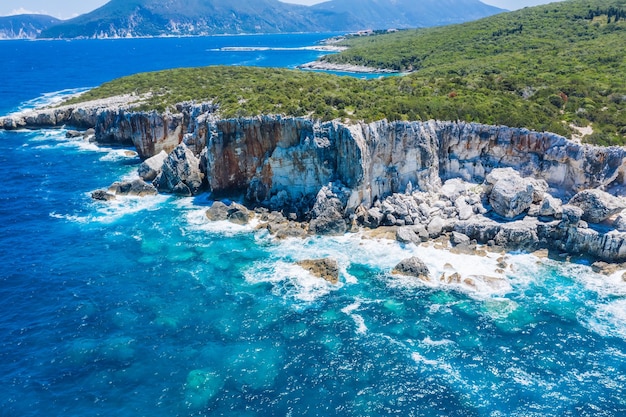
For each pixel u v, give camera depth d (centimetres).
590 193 5391
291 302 4725
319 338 4212
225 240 6003
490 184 6103
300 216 6425
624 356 3959
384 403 3519
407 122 6356
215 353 4034
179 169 7438
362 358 3969
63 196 7581
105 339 4206
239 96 8275
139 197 7456
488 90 7806
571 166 6081
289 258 5534
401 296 4800
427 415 3412
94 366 3888
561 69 9119
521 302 4678
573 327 4316
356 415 3416
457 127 6606
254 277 5159
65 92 17438
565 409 3441
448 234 5866
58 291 4934
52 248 5847
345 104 6975
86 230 6344
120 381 3728
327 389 3659
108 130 10369
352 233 6066
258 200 6825
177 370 3847
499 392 3603
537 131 6300
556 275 5088
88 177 8475
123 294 4878
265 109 6788
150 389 3647
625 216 5244
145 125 8875
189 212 6856
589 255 5338
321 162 6284
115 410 3450
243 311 4591
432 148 6588
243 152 6912
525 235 5491
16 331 4306
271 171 6681
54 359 3959
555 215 5616
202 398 3566
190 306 4672
